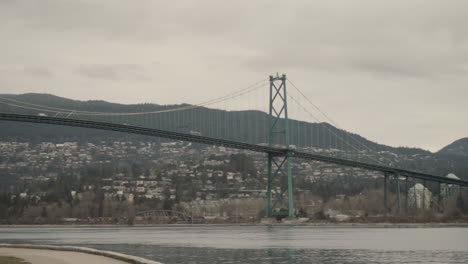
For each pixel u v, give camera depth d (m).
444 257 91.12
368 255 93.81
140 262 61.62
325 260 86.62
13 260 65.94
